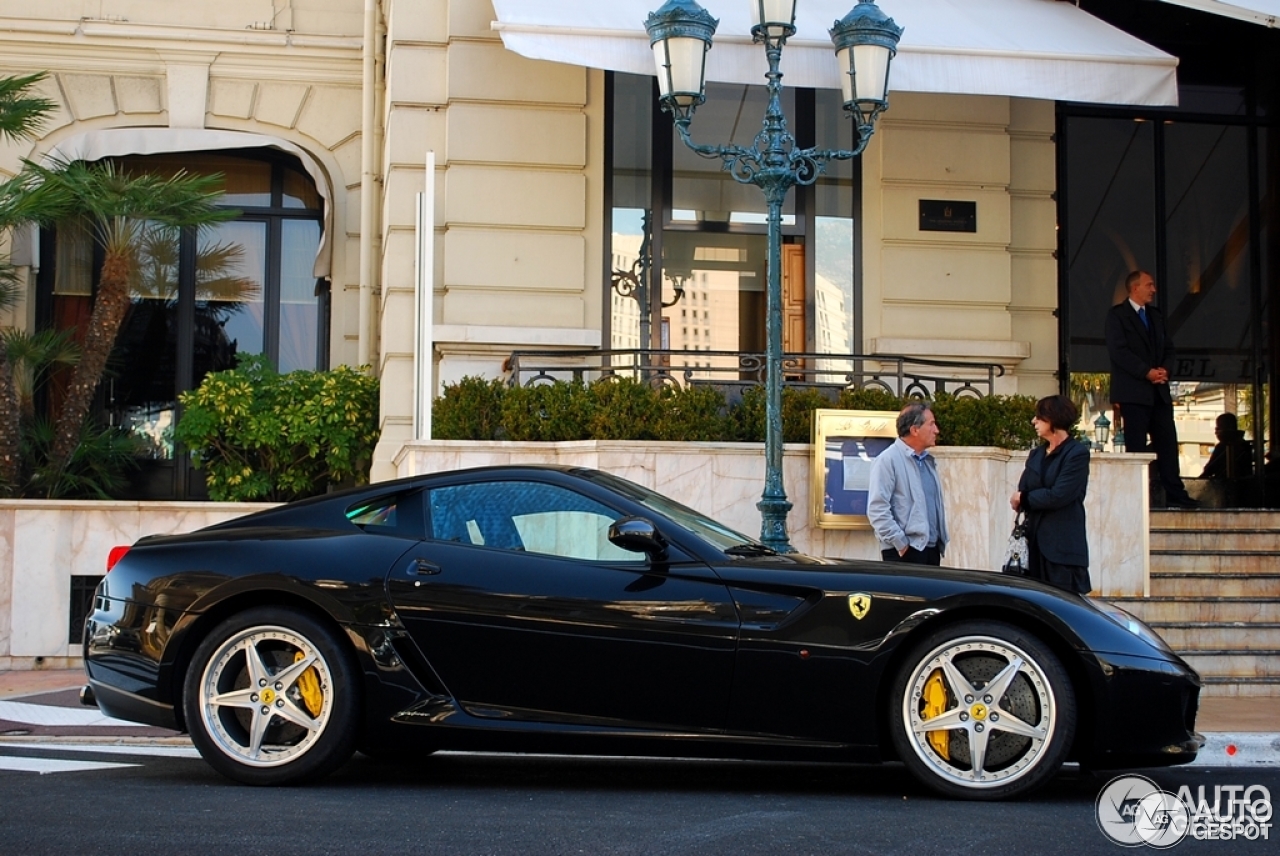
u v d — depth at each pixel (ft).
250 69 46.52
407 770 19.85
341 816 15.55
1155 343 35.88
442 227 38.04
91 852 13.61
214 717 17.81
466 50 38.22
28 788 17.53
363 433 41.22
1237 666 29.22
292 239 47.62
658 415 31.40
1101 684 16.90
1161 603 30.71
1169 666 17.15
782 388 29.99
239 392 40.96
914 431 25.08
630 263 39.37
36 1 45.50
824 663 17.06
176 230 41.32
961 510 30.66
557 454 30.53
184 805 16.22
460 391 32.60
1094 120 43.65
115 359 46.32
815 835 14.61
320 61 46.73
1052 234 41.11
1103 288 43.27
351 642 17.63
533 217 38.27
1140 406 35.29
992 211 40.19
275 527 18.76
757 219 40.04
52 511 34.01
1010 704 17.08
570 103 38.63
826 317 39.78
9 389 37.88
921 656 17.10
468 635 17.51
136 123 45.88
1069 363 42.80
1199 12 41.52
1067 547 23.47
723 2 34.32
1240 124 44.27
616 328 39.06
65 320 45.96
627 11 33.14
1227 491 43.45
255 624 17.80
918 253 39.83
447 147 38.11
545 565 17.79
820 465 30.48
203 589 17.99
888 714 17.33
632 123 39.81
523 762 20.84
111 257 39.78
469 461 30.40
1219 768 20.98
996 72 32.96
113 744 22.53
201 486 46.19
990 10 37.35
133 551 18.79
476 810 16.06
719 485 30.60
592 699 17.33
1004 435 32.35
